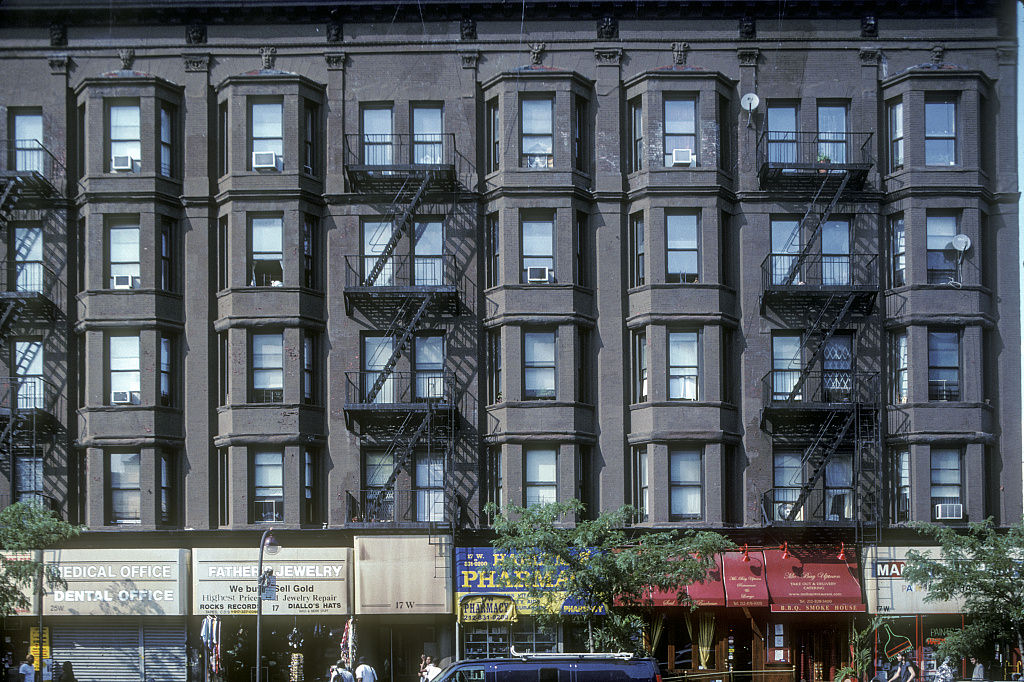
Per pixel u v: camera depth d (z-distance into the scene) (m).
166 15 38.09
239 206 37.22
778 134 38.06
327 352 37.47
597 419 37.22
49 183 37.34
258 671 31.30
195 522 36.84
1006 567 32.25
